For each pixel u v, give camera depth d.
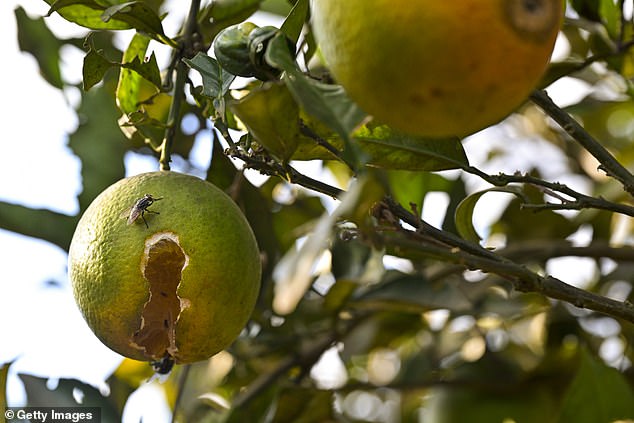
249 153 0.61
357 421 0.83
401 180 0.77
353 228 0.59
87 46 0.63
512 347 0.83
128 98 0.68
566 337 0.80
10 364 0.70
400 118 0.54
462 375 0.79
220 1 0.68
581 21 0.71
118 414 0.71
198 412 0.78
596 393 0.70
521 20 0.52
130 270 0.59
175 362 0.61
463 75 0.52
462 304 0.74
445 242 0.60
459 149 0.61
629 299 0.79
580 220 0.80
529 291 0.60
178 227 0.59
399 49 0.52
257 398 0.76
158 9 0.74
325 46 0.54
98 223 0.59
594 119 0.85
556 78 0.65
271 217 0.74
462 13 0.51
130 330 0.59
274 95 0.55
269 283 0.75
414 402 0.85
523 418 0.78
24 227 0.74
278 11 0.75
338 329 0.77
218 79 0.60
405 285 0.75
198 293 0.59
